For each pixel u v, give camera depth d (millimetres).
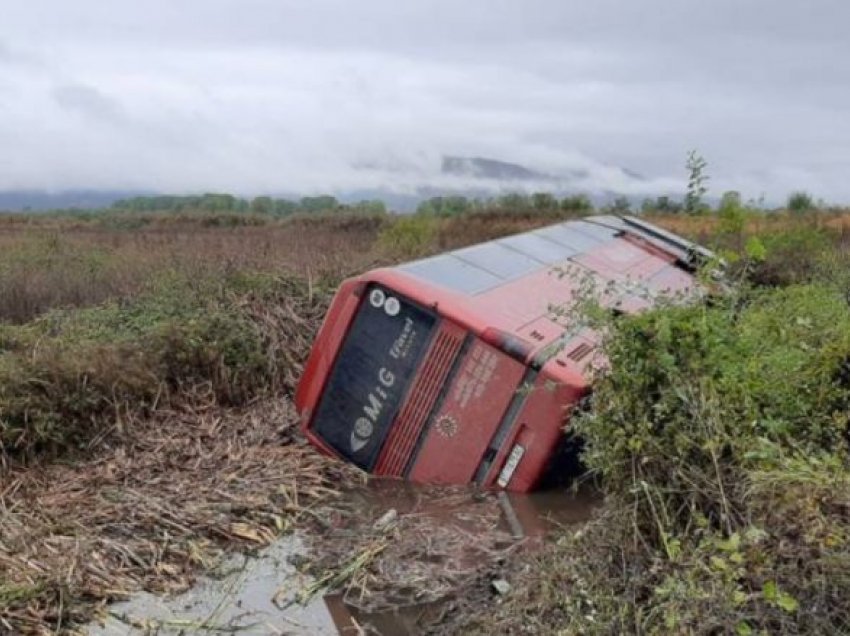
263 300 10906
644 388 4059
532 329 6547
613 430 4121
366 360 6590
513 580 4723
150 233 26141
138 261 15266
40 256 16781
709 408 3828
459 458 6281
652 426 3977
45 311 12242
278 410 8695
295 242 18266
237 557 5801
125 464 7238
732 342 4285
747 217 13773
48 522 5992
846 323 5188
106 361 8297
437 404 6340
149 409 8195
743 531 3391
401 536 5707
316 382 6781
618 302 5766
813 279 11883
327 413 6773
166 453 7504
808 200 29609
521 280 8078
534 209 31531
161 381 8523
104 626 4887
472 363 6211
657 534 3891
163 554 5730
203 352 8984
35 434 7195
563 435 5941
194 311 10180
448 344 6293
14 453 7094
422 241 18984
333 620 4918
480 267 7988
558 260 9711
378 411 6562
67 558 5480
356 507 6336
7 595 4895
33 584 5059
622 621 3561
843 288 10242
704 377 3902
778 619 3135
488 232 24438
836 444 4090
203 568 5621
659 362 4000
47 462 7188
